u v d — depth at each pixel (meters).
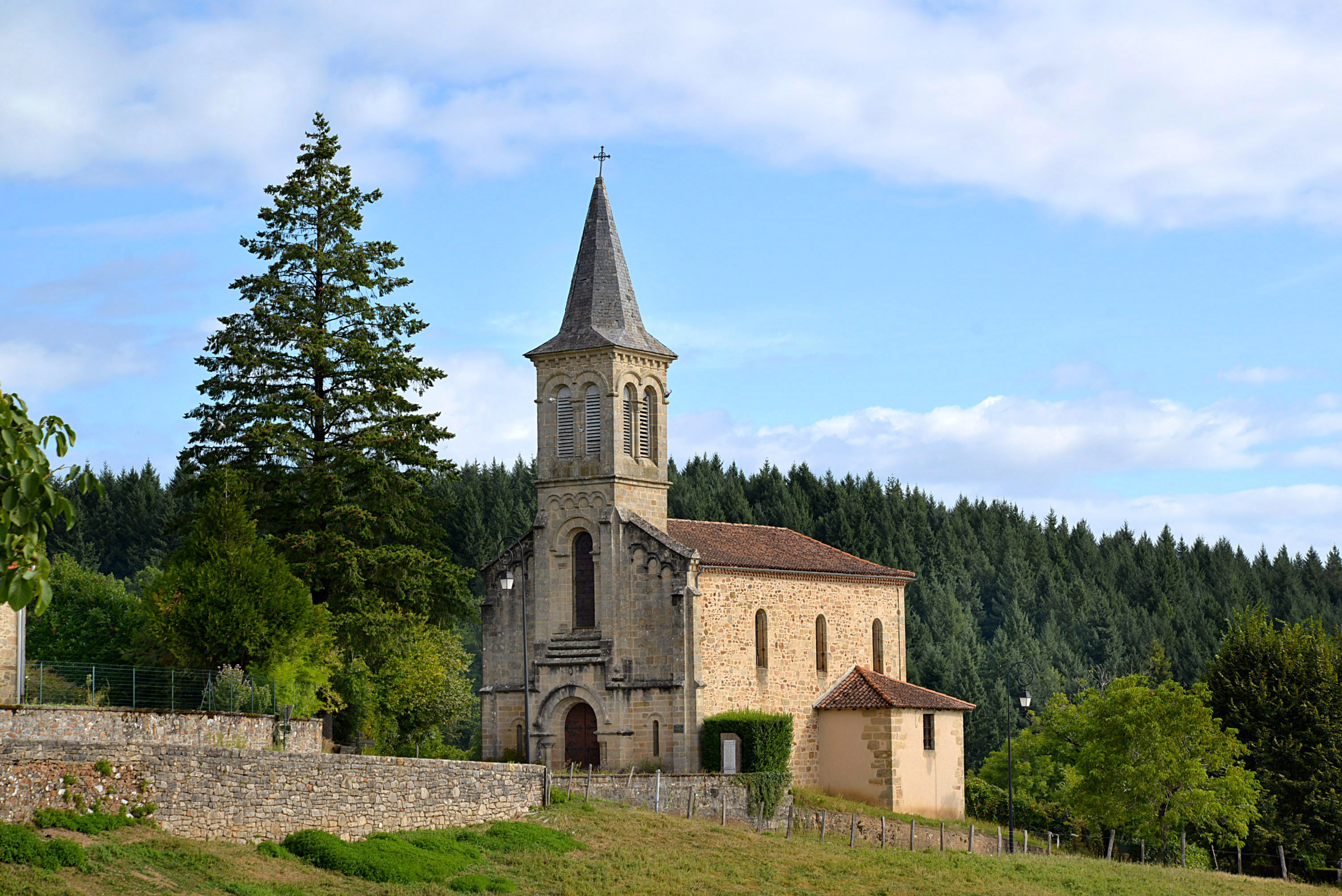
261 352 57.59
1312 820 67.69
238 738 41.94
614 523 64.50
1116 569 156.75
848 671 70.88
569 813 47.53
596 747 64.38
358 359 58.09
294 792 36.50
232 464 57.25
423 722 69.81
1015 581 141.38
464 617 63.28
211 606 47.00
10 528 16.11
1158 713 62.84
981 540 150.12
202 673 45.06
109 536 131.62
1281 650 71.88
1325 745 68.88
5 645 39.91
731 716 62.34
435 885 35.34
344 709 58.09
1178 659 134.38
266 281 57.81
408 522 60.97
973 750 111.00
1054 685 120.25
